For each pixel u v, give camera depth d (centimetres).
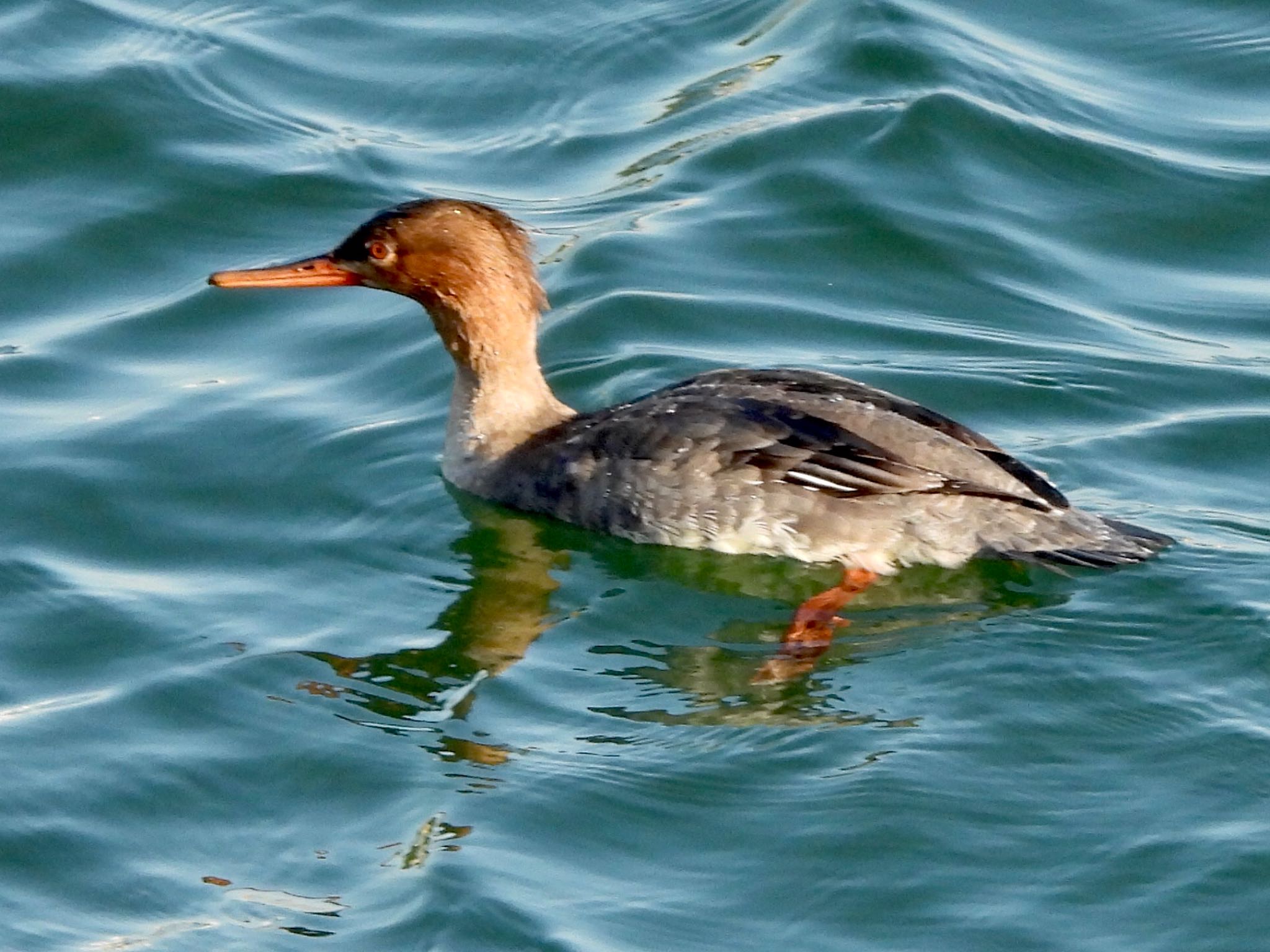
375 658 1384
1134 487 1562
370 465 1628
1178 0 2269
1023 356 1764
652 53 2200
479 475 1570
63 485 1596
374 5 2272
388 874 1171
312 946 1116
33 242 1930
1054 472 1577
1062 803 1203
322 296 1883
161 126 2066
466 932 1110
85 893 1173
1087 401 1692
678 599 1447
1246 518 1509
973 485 1414
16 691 1356
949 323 1823
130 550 1526
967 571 1431
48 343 1802
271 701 1334
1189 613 1366
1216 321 1834
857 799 1205
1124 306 1859
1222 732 1255
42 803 1242
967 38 2188
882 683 1320
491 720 1306
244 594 1467
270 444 1656
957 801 1203
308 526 1553
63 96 2081
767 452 1441
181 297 1867
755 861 1168
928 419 1448
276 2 2278
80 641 1411
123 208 1973
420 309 1859
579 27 2245
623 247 1894
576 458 1509
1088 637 1352
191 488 1600
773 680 1333
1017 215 1967
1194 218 1967
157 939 1133
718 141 2048
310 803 1241
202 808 1241
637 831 1193
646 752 1259
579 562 1498
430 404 1717
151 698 1342
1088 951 1099
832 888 1146
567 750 1267
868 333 1802
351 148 2056
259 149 2050
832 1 2245
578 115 2116
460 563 1501
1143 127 2084
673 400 1504
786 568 1458
